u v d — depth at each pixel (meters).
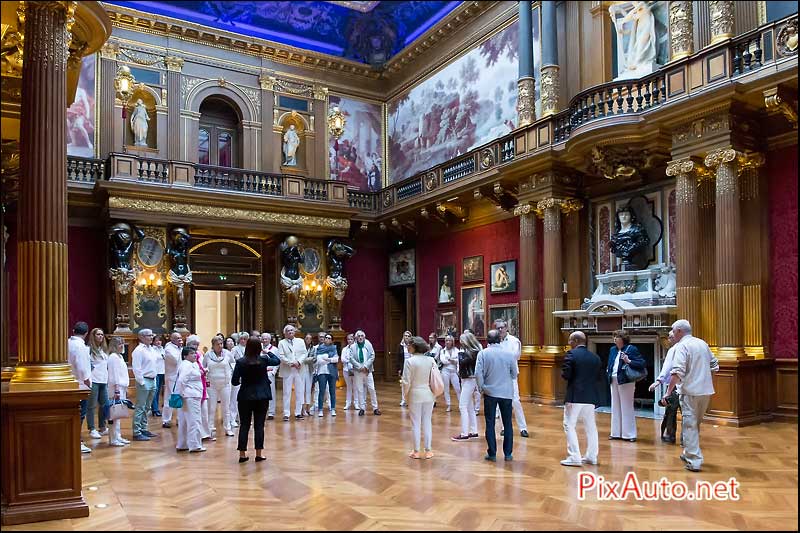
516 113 18.52
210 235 20.75
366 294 23.69
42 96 6.49
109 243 18.16
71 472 6.17
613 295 14.37
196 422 9.52
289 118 22.84
